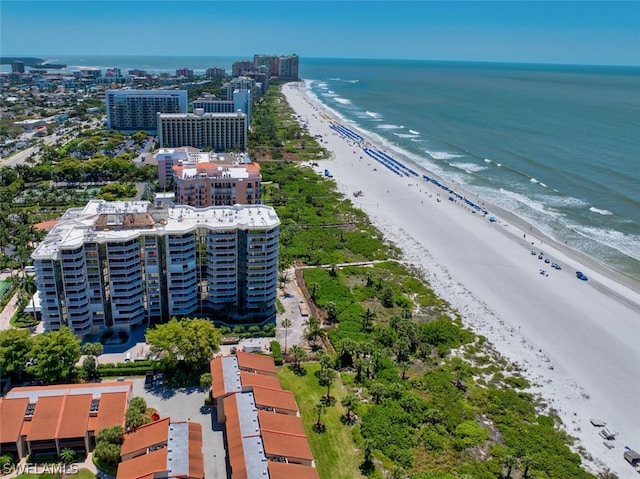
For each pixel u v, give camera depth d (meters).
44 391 136.12
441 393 156.00
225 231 177.88
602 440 142.00
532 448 136.50
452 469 129.00
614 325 195.38
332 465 128.12
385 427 139.88
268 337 179.75
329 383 154.00
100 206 186.00
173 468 114.62
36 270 159.38
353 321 191.38
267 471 114.75
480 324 195.00
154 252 172.00
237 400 135.75
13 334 151.38
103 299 170.62
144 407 136.12
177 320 178.75
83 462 124.56
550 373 168.62
